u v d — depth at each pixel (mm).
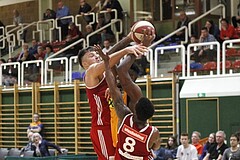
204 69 20484
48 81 24844
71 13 32938
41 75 25031
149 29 7355
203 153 17000
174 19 28031
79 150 23734
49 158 18953
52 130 24562
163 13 28500
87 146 23625
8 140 26203
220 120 19781
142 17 28797
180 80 20922
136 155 7125
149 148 7168
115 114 7461
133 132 7105
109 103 7473
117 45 7566
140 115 7055
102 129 7500
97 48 7094
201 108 20234
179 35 24344
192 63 20859
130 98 7434
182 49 20938
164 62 21453
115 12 28031
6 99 26188
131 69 7914
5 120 26234
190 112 20484
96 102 7500
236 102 19406
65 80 24234
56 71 24562
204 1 27125
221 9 27062
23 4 34844
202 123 20203
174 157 17328
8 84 26219
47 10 31344
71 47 27109
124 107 7215
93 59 7676
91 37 27312
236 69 20016
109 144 7480
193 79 20656
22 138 25656
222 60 20250
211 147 16859
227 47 20562
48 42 29328
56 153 21844
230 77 19875
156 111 21406
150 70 21719
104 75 7473
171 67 21219
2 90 26219
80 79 23750
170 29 28172
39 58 28156
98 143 7566
